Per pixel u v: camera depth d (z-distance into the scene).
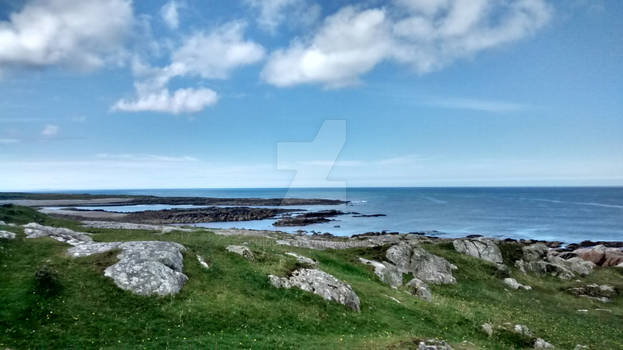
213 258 33.25
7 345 18.48
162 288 25.66
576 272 61.94
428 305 34.16
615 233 130.12
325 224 141.25
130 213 160.75
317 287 31.03
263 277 31.06
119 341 20.30
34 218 49.91
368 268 44.00
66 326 20.80
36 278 23.86
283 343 22.19
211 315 24.45
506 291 49.09
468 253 61.94
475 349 25.11
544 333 32.03
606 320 40.66
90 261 27.67
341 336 24.59
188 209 183.50
